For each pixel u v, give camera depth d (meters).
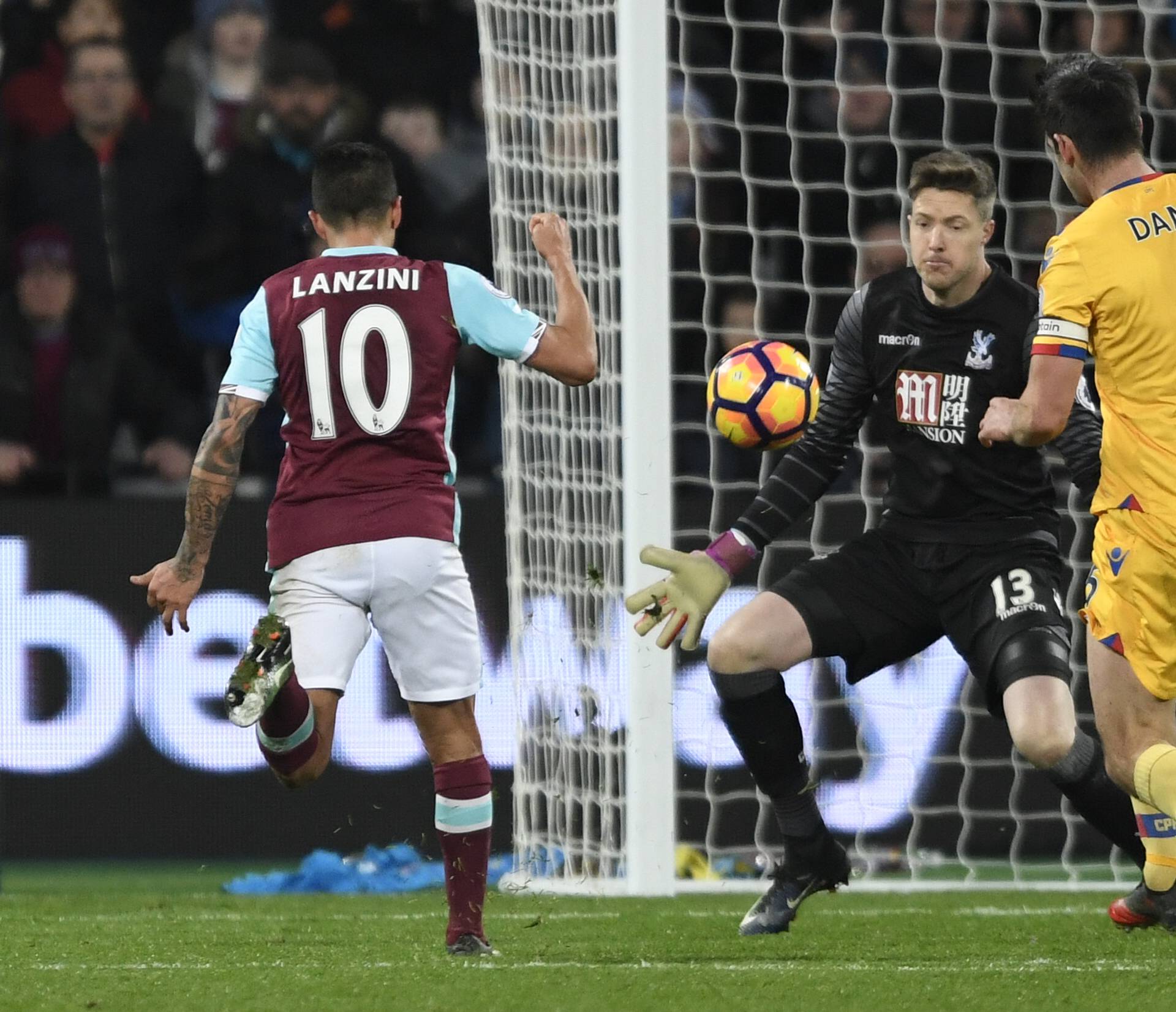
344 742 25.00
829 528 25.91
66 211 31.88
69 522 24.75
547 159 24.91
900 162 30.05
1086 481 14.82
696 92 34.06
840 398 16.16
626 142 21.25
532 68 25.08
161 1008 11.30
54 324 31.17
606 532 23.77
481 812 13.97
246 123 33.00
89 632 24.72
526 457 24.02
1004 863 25.47
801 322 33.50
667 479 21.20
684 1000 11.55
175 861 24.75
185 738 24.84
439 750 13.95
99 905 20.83
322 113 33.16
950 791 25.19
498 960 13.95
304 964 13.98
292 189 32.84
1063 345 13.03
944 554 15.62
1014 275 30.05
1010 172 33.97
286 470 13.83
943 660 25.19
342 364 13.53
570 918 18.42
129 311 31.86
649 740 21.48
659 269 21.28
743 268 33.53
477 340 13.77
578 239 24.52
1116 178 13.47
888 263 33.84
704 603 15.52
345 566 13.48
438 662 13.66
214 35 33.22
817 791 24.83
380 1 34.56
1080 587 27.31
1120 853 26.22
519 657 23.00
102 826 24.66
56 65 32.59
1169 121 34.12
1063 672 15.03
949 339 15.45
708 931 16.97
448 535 13.72
